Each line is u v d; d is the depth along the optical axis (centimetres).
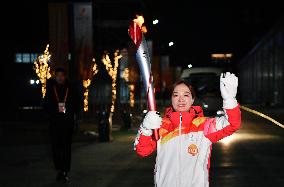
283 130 2262
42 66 2592
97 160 1342
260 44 6875
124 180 1056
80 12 2297
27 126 2605
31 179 1074
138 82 3691
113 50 4688
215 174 1120
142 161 1322
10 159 1385
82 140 1866
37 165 1272
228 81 430
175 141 445
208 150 447
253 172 1145
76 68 2288
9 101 5559
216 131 441
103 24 3941
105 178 1080
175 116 447
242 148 1597
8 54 5578
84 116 3138
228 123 436
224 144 1714
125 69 3684
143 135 445
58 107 1012
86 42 2291
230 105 430
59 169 1046
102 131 1802
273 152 1497
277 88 5278
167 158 445
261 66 6888
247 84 9562
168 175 443
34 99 5609
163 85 5959
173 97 459
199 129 446
